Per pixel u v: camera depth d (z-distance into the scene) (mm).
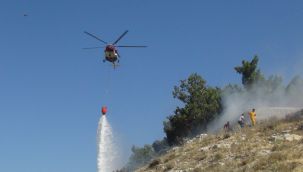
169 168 40812
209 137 47031
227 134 45500
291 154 34438
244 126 48938
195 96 69625
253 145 39781
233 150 39875
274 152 35875
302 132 40656
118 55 38750
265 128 44375
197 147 44750
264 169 32875
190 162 40438
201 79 70750
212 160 39000
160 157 46188
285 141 38969
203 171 36594
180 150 45531
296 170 31188
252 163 34938
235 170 34219
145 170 43781
